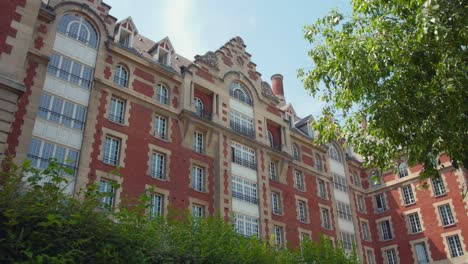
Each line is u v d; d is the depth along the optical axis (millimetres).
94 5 25719
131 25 27875
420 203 37469
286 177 33000
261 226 28266
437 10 12688
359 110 16234
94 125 22641
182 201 24812
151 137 25172
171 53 29516
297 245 30547
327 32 16484
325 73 16281
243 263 13727
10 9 15023
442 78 13180
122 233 10266
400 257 37375
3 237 8578
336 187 38031
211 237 13484
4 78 13656
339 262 20297
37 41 21750
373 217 40469
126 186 22594
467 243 33406
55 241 9016
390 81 14727
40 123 20625
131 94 25203
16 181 9000
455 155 14156
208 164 27406
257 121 32188
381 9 15141
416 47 13641
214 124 28469
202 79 29625
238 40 34312
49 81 21797
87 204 9797
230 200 27078
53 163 9484
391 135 14742
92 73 23844
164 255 11422
